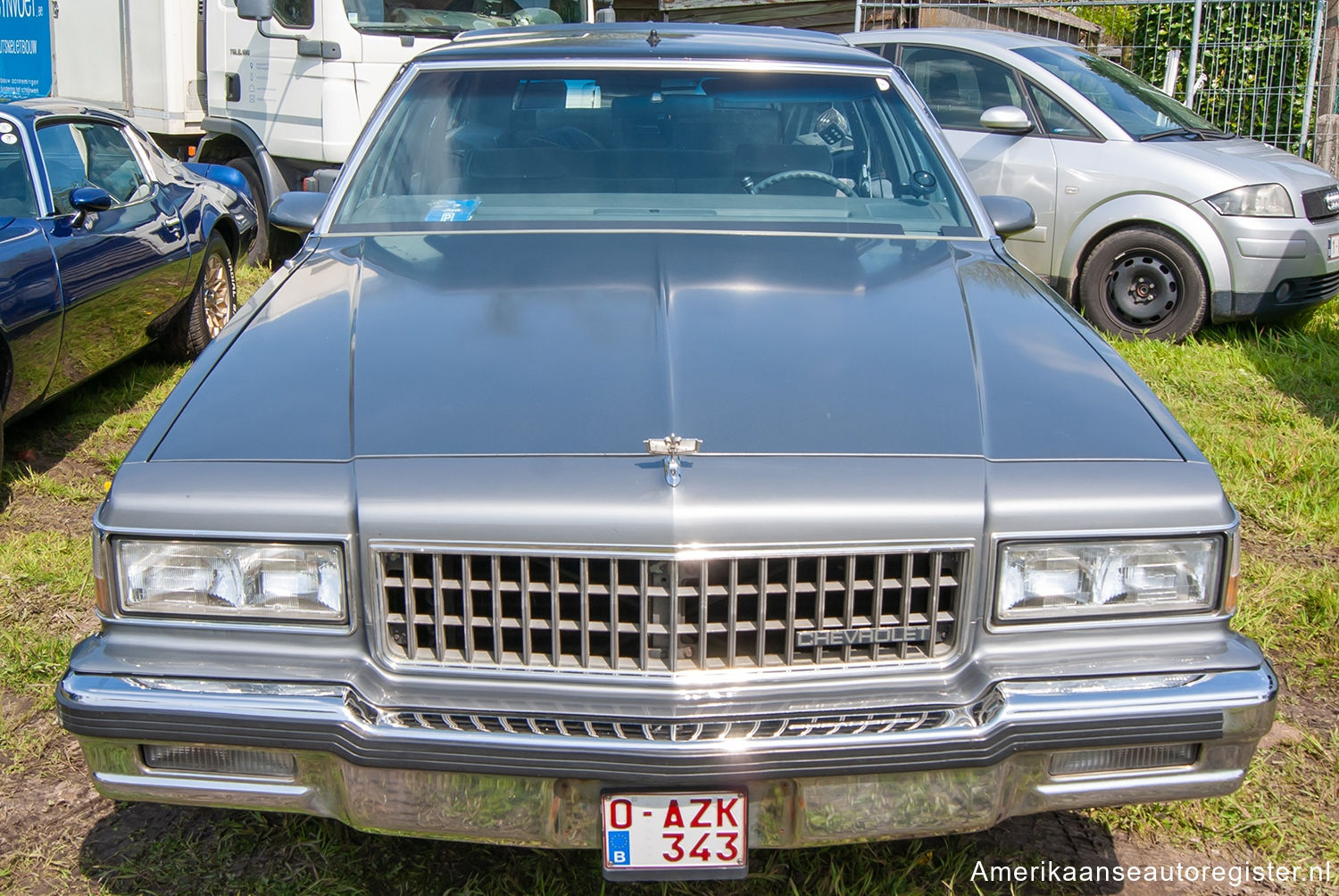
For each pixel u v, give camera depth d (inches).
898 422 83.4
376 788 77.0
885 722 76.9
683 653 78.0
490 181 126.5
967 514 77.5
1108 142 255.6
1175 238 250.2
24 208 181.9
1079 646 80.7
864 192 127.5
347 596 78.2
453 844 98.4
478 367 88.8
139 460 81.5
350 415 84.0
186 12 310.0
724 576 76.7
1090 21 619.2
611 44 139.5
